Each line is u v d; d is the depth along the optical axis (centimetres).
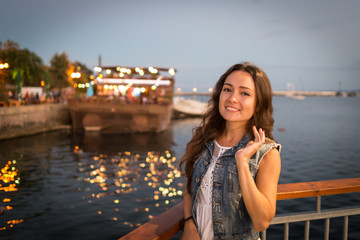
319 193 196
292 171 1728
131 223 914
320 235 820
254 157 131
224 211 136
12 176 1507
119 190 1263
